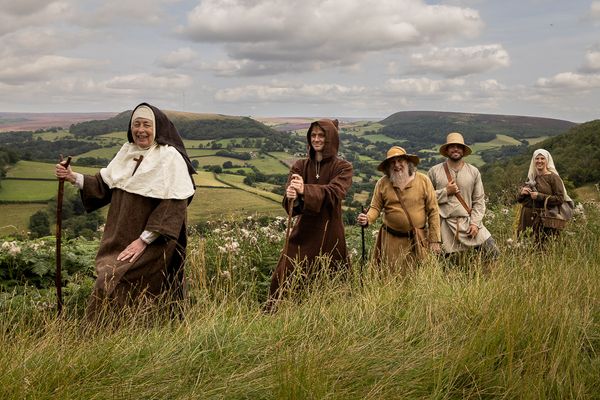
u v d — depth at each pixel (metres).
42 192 51.28
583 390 3.27
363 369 3.45
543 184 7.90
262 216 8.55
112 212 5.09
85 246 7.41
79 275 6.30
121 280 4.77
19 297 5.58
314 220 5.86
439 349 3.71
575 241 7.09
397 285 5.09
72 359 3.36
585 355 3.82
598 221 8.62
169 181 4.99
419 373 3.44
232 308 4.57
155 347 3.66
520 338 3.78
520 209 8.38
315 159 6.11
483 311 4.15
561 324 3.87
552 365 3.39
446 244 6.95
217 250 6.87
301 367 3.23
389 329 4.13
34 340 3.75
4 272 6.32
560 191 7.86
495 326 3.79
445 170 7.16
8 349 3.47
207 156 86.44
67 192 25.22
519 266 5.36
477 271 5.23
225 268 6.47
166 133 5.17
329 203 5.77
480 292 4.60
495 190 12.05
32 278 6.38
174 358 3.51
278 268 5.82
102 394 3.08
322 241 5.81
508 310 3.95
